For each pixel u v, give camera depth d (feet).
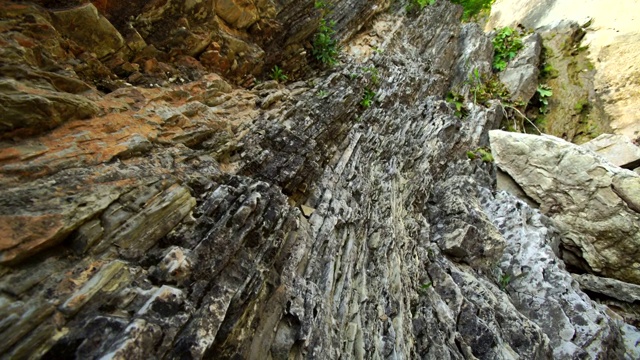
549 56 55.11
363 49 38.17
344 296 16.51
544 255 27.76
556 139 37.35
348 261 18.30
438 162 34.19
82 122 11.14
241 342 10.39
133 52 15.62
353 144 25.95
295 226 15.90
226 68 20.65
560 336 23.72
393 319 17.93
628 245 33.01
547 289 26.13
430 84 41.63
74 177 9.39
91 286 7.83
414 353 17.98
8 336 6.31
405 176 29.78
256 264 11.73
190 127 14.89
